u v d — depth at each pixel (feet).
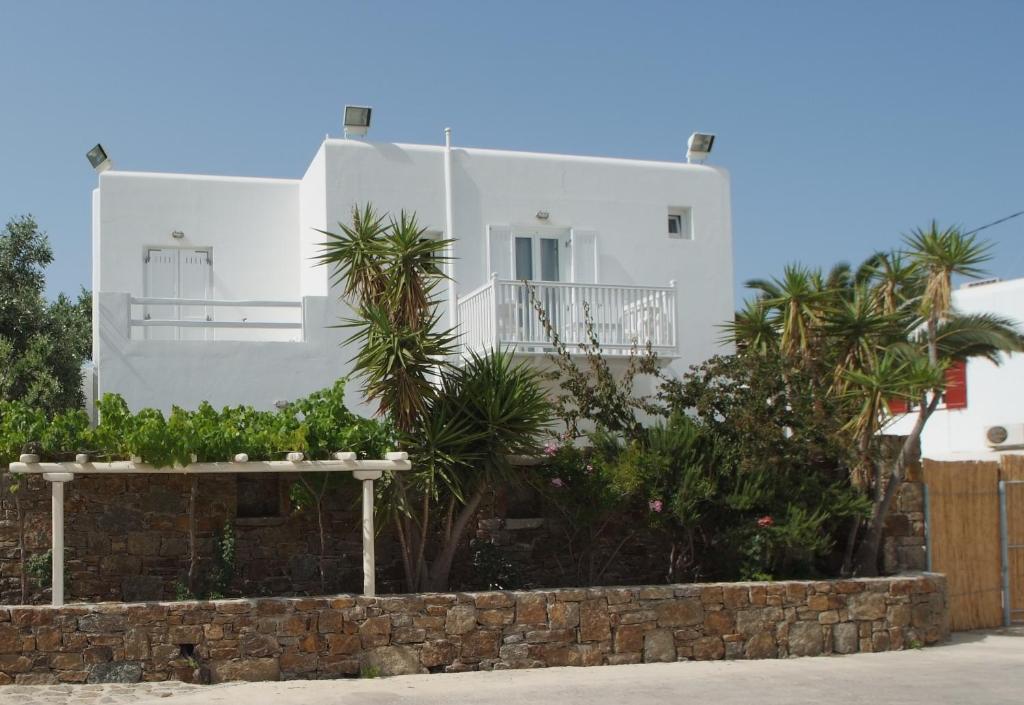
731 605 44.62
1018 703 35.68
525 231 63.21
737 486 47.73
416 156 60.75
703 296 66.08
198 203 62.44
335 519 45.50
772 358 49.06
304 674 38.81
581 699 35.55
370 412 55.06
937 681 39.55
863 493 50.11
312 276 61.00
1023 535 55.57
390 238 44.01
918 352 52.47
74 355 66.33
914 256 51.29
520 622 41.52
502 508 47.73
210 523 44.37
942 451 83.92
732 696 36.42
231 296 62.59
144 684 36.96
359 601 39.78
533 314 57.67
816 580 47.50
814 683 38.93
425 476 42.16
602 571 47.73
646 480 46.85
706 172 67.15
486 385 43.86
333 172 59.00
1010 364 79.82
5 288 66.80
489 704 34.47
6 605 39.29
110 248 60.64
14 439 39.86
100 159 62.03
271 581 44.52
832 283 64.54
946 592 50.14
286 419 41.81
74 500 43.21
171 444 38.78
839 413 49.01
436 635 40.47
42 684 36.78
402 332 42.11
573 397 52.26
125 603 38.68
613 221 64.64
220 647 38.22
